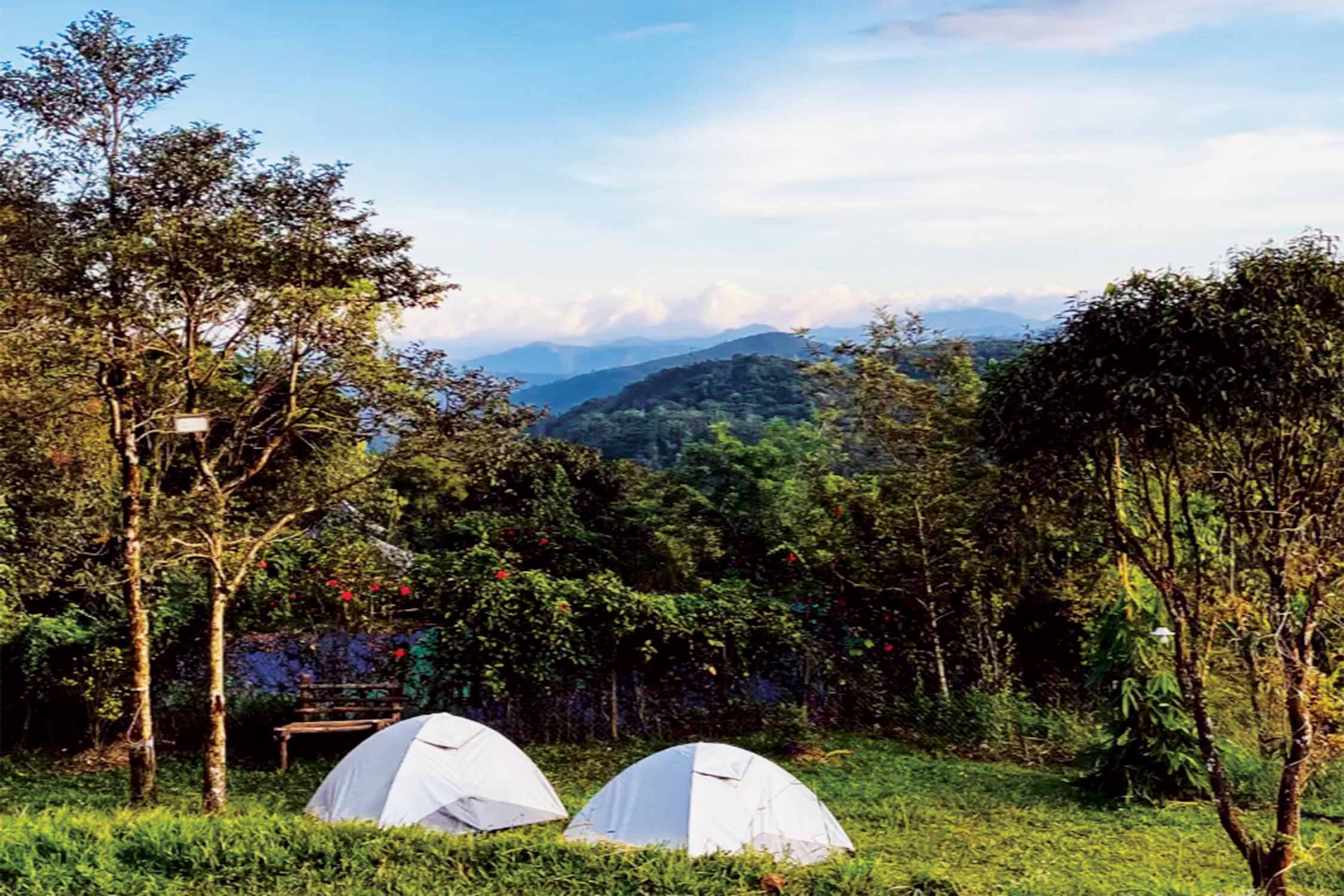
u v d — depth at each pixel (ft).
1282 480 21.98
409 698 42.01
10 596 37.27
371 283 28.96
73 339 26.14
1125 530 24.27
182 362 28.63
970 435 43.24
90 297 26.45
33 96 27.45
